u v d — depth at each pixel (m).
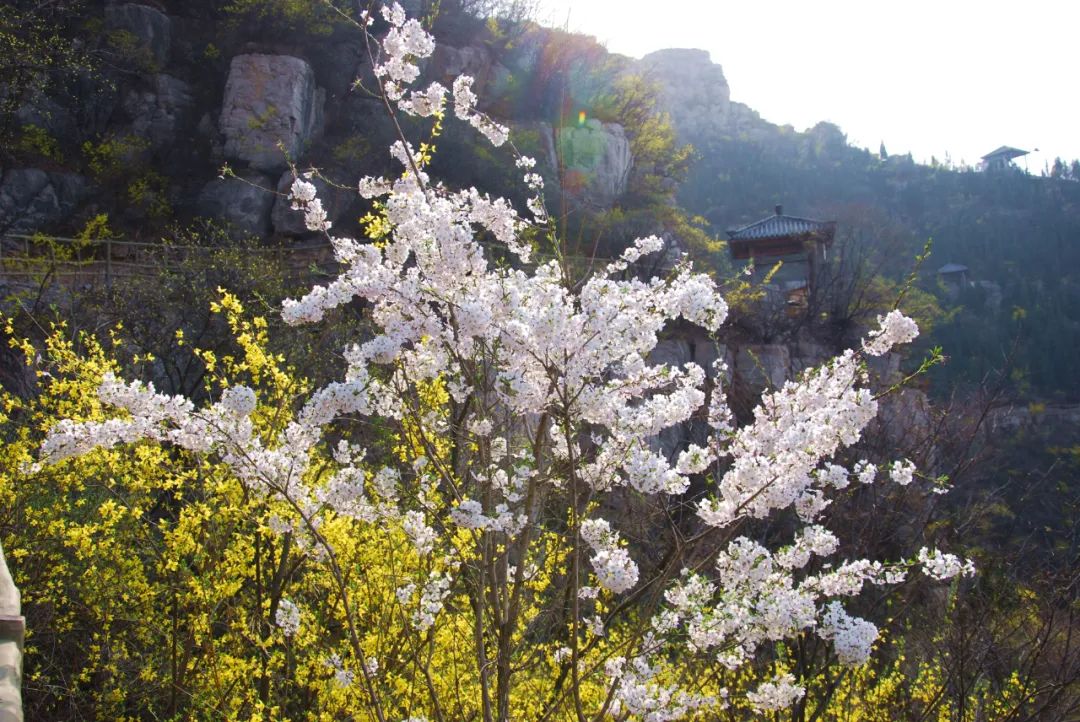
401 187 5.00
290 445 4.20
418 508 4.80
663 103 100.69
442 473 4.30
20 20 23.84
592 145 33.16
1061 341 57.00
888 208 105.19
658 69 117.44
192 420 3.86
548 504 5.89
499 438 4.91
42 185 25.44
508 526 4.31
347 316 10.80
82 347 10.94
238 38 30.28
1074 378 51.88
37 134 26.05
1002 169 115.56
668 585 4.41
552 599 5.66
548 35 36.31
